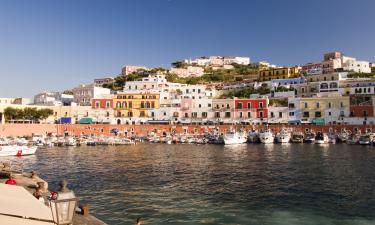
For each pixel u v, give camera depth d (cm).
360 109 12488
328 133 12106
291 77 18188
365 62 18300
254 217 3073
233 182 4609
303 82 16050
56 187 4291
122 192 3997
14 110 14050
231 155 8056
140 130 13650
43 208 1341
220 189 4166
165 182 4609
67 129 13362
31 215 1248
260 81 18288
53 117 15150
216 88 18562
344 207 3372
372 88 13012
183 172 5481
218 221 2962
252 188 4222
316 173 5291
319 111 13100
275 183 4525
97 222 2147
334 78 15175
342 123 12662
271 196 3809
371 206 3400
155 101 15238
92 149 9862
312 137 11712
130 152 8956
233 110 14125
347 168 5769
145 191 4050
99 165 6362
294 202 3566
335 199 3666
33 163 6688
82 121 14575
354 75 15812
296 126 12612
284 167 5962
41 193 2662
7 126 12450
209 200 3641
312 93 14512
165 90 16875
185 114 14688
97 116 15125
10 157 7738
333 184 4431
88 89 17725
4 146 7944
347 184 4422
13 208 1282
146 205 3422
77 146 10856
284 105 14062
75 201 1310
